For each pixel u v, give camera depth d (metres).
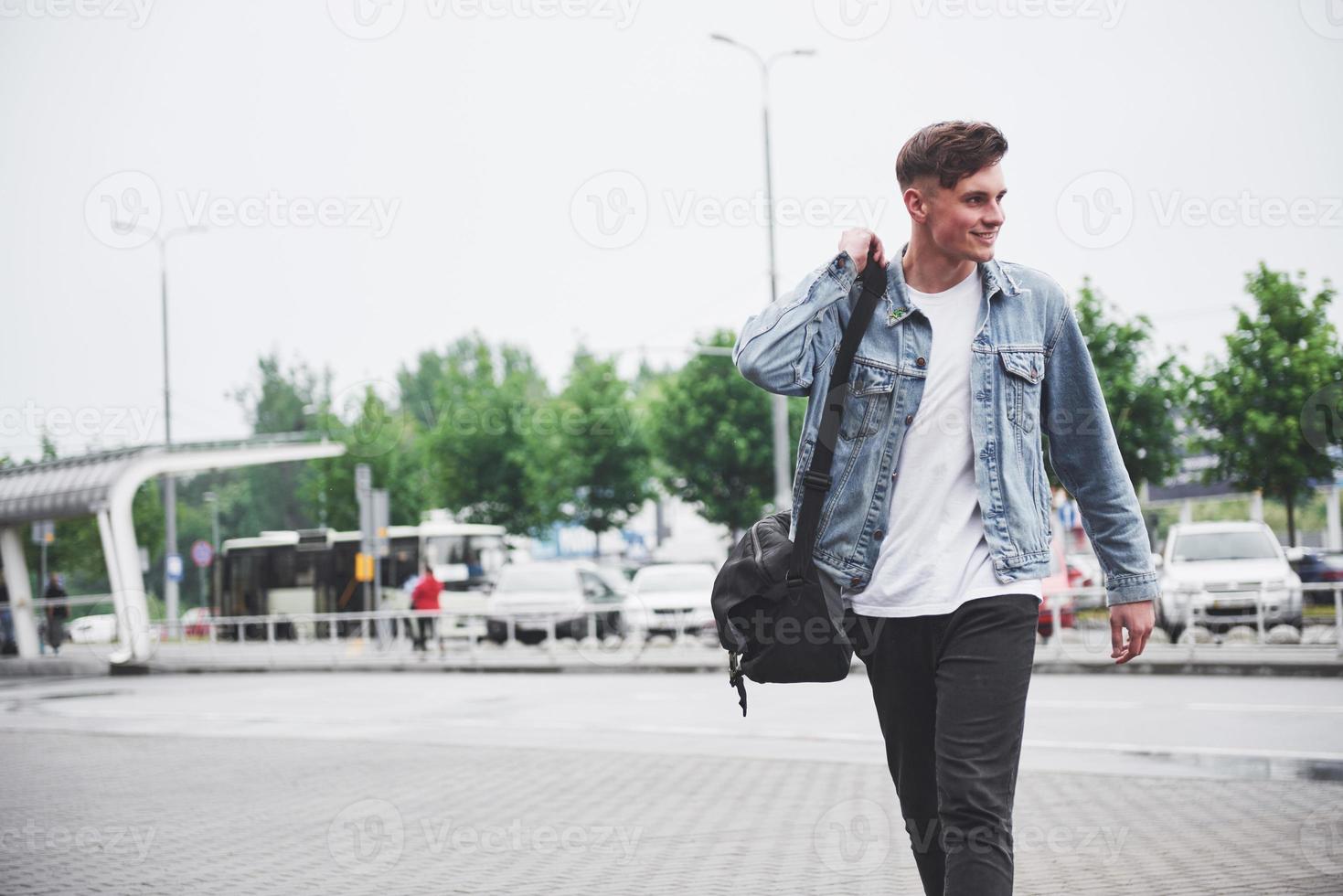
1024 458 3.58
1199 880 5.96
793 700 16.86
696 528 59.78
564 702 17.95
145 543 51.56
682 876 6.49
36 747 13.87
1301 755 10.14
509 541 51.50
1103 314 26.70
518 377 53.00
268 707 18.95
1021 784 9.15
